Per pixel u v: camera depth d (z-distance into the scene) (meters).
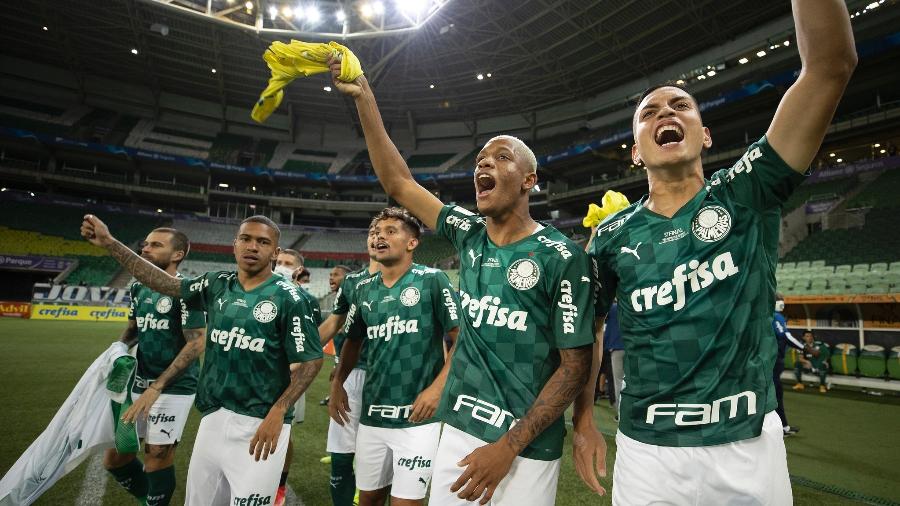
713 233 1.26
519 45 24.34
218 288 2.24
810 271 13.07
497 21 22.81
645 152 1.42
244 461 1.95
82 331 13.77
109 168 31.28
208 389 2.07
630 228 1.42
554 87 29.12
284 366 2.15
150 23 24.02
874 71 17.98
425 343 2.39
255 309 2.10
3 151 28.70
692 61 24.08
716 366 1.19
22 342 10.34
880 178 17.16
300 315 2.14
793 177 1.23
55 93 31.00
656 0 20.02
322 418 5.14
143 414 2.39
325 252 32.66
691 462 1.17
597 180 27.77
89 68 30.16
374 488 2.31
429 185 33.22
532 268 1.49
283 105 33.97
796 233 17.19
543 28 22.95
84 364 7.69
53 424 2.33
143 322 2.83
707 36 22.31
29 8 23.77
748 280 1.23
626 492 1.26
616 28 22.38
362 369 3.39
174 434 2.58
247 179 33.19
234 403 2.03
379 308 2.47
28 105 29.80
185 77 30.48
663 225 1.34
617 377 5.34
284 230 34.06
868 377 8.88
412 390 2.32
